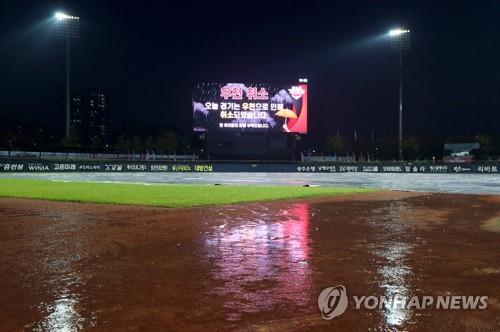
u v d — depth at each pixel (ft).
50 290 18.06
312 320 14.97
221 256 24.25
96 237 29.73
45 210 43.83
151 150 247.70
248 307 16.17
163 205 47.60
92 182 94.68
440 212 44.16
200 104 188.14
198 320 14.92
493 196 62.95
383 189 75.97
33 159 154.51
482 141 232.53
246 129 190.19
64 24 159.94
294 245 27.27
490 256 24.34
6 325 14.48
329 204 50.75
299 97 191.31
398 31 175.94
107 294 17.57
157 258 23.73
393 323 14.71
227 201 51.65
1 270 21.18
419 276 20.24
